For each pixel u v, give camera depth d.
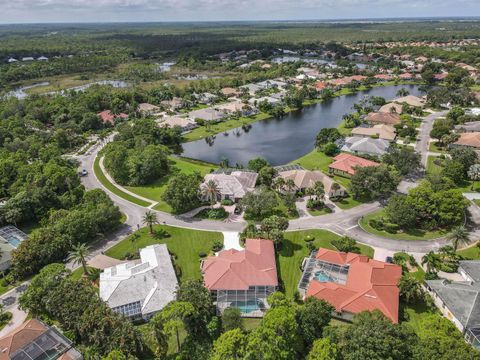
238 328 66.06
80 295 75.00
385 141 175.25
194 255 99.75
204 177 144.38
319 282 83.12
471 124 188.38
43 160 159.38
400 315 76.88
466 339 69.12
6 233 107.69
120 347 64.94
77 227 101.88
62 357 65.19
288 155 178.12
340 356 61.72
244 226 113.38
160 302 79.44
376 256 96.62
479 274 83.69
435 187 117.31
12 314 79.62
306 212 120.44
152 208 126.25
